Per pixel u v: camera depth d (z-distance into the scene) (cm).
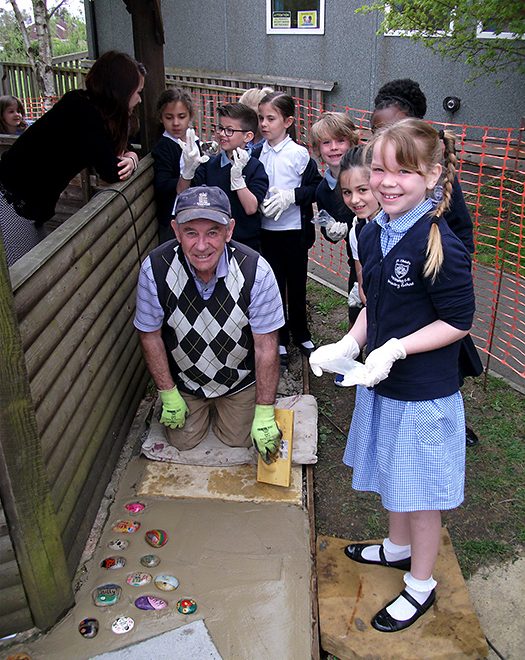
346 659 221
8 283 184
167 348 294
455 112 871
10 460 194
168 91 399
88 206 282
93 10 1253
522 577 262
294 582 243
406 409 208
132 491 290
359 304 359
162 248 273
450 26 774
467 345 255
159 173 399
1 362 186
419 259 193
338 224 354
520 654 230
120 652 214
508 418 364
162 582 240
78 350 254
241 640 220
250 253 275
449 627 226
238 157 359
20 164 322
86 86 328
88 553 254
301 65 1034
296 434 321
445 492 210
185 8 1154
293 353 424
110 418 297
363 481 229
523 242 582
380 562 251
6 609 215
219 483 295
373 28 921
